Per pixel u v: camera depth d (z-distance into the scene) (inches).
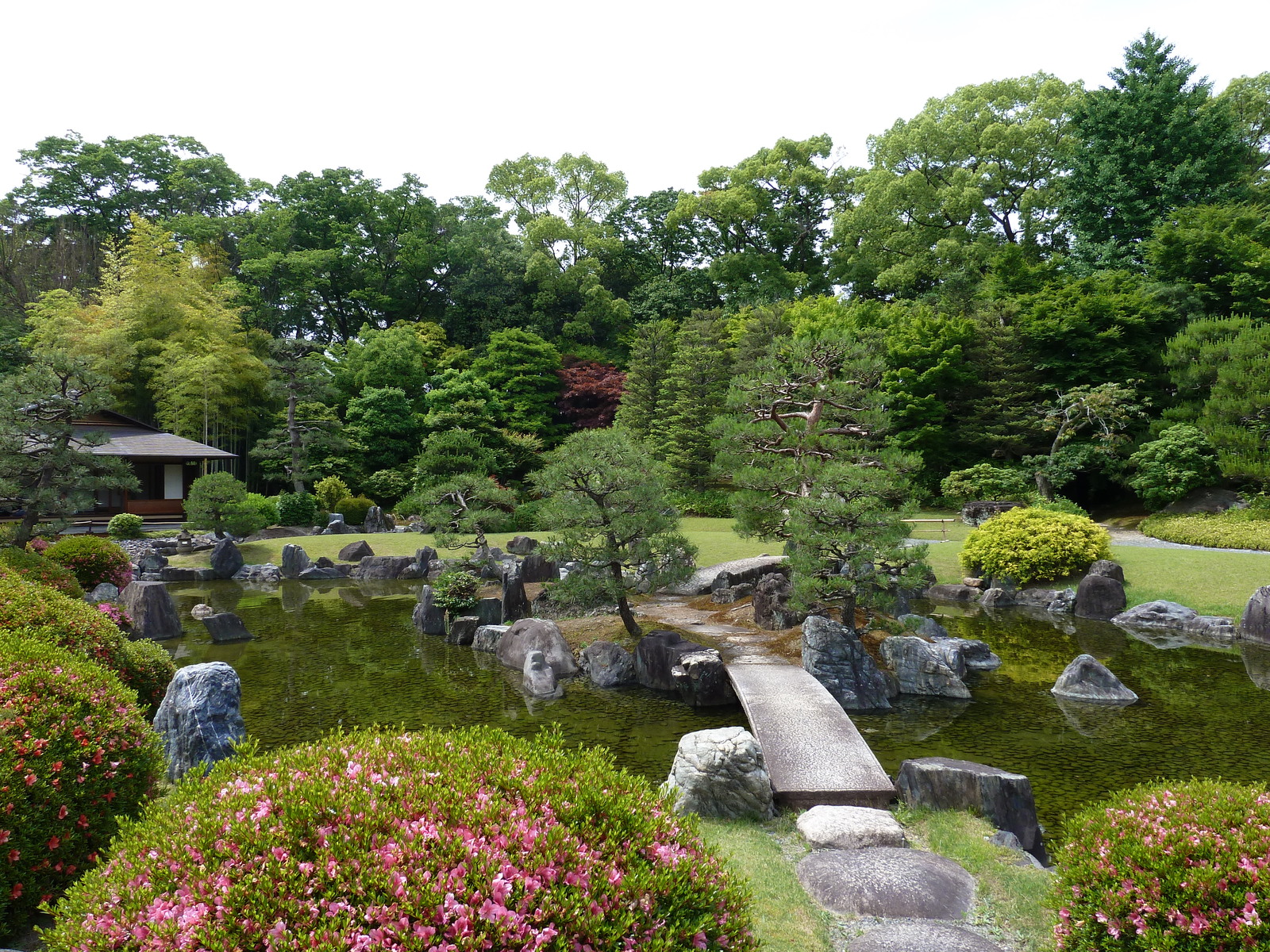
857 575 496.7
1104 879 161.8
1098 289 1332.4
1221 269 1258.0
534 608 652.1
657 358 1571.1
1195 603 652.7
